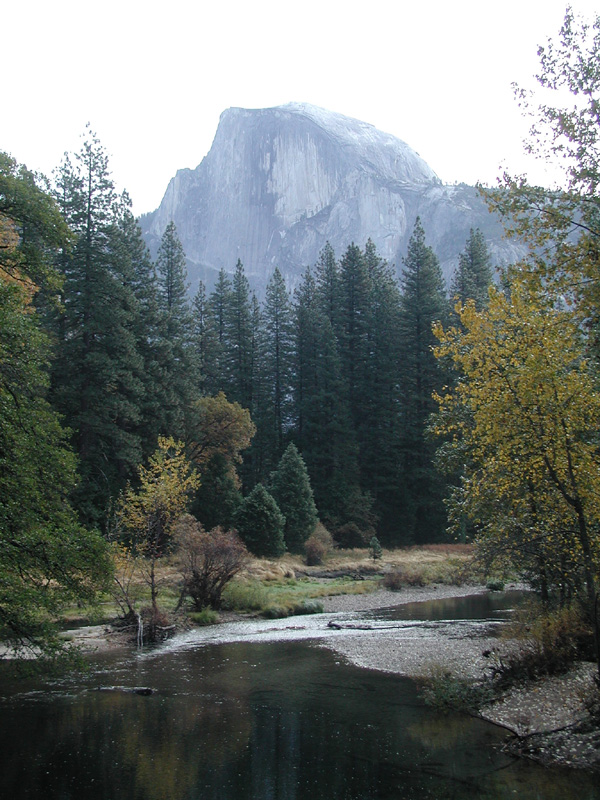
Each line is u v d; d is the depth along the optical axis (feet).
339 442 201.46
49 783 28.99
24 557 36.19
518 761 31.94
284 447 216.33
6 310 38.17
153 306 149.69
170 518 75.77
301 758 32.32
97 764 31.45
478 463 50.29
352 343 227.20
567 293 36.17
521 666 43.98
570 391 37.32
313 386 216.74
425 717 39.47
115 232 123.85
